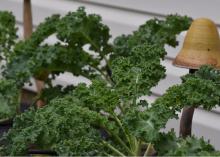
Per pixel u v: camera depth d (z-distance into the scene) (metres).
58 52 3.13
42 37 3.22
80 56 3.19
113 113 2.44
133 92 2.47
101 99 2.42
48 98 3.21
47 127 2.38
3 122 3.08
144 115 2.25
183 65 2.53
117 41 3.28
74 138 2.29
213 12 3.77
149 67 2.52
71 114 2.32
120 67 2.56
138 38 3.14
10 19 3.45
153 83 2.51
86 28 3.15
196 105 2.39
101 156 2.28
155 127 2.22
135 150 2.41
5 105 2.79
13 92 2.85
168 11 4.00
